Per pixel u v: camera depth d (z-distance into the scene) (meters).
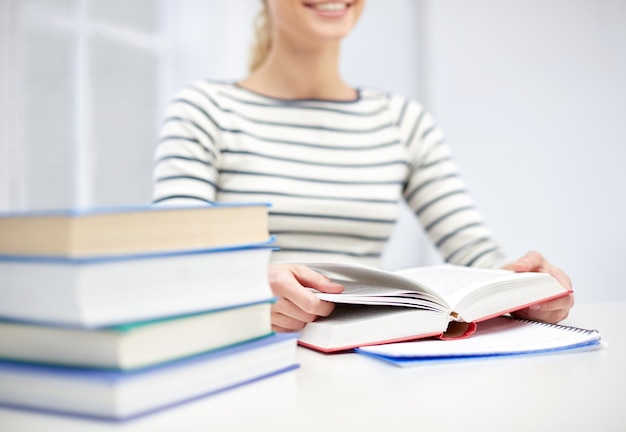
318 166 1.05
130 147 2.55
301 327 0.56
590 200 2.34
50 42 2.38
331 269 0.62
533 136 2.34
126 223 0.34
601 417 0.35
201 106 1.01
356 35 2.36
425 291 0.54
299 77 1.08
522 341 0.54
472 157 2.31
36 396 0.34
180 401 0.36
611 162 2.33
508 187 2.32
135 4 2.56
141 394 0.33
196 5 2.53
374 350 0.50
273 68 1.08
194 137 0.98
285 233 1.02
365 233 1.07
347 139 1.09
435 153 1.17
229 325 0.40
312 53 1.05
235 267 0.41
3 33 2.22
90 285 0.32
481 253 1.04
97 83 2.48
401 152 1.13
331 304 0.56
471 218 1.11
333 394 0.39
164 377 0.34
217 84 1.08
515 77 2.32
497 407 0.37
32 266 0.33
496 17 2.31
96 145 2.47
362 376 0.44
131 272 0.33
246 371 0.41
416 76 2.33
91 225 0.32
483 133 2.32
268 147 1.03
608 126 2.32
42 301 0.33
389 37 2.35
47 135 2.36
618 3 2.29
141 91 2.58
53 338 0.34
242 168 1.01
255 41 1.24
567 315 0.69
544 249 2.33
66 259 0.31
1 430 0.31
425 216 1.16
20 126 2.28
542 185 2.33
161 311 0.35
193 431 0.32
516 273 0.66
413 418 0.35
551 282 0.65
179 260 0.36
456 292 0.57
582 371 0.46
